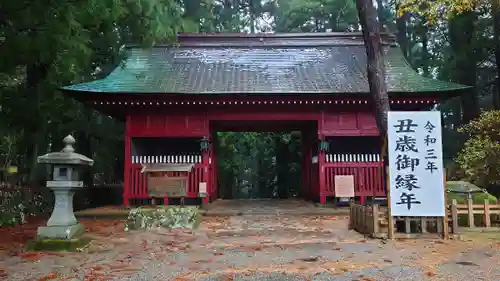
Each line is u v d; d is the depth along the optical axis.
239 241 8.24
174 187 15.05
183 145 20.56
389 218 7.96
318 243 7.84
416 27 25.28
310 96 14.62
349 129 15.48
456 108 25.94
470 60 20.64
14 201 12.72
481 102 28.50
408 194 7.97
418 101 14.70
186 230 9.65
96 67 20.66
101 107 15.22
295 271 5.59
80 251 7.22
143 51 18.45
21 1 9.71
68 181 7.75
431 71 28.22
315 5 26.41
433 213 7.91
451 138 24.55
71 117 16.16
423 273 5.39
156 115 15.55
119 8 10.75
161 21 12.40
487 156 11.93
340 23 27.55
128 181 15.19
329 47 19.22
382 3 27.94
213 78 16.19
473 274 5.31
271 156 32.41
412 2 14.25
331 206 14.97
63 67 12.27
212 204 16.45
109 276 5.47
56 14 9.92
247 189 36.78
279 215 13.16
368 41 9.13
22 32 10.94
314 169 17.44
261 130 20.52
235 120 15.85
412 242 7.59
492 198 9.98
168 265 6.10
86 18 10.41
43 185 16.03
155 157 15.41
